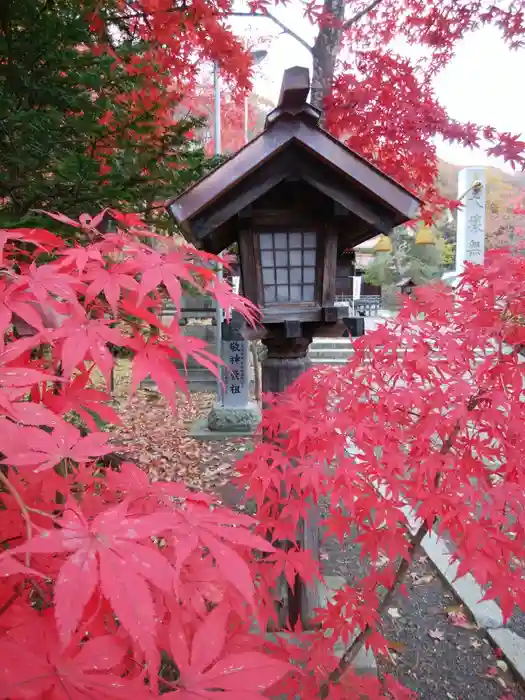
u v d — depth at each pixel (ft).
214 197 5.74
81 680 1.75
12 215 6.89
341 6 13.99
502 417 4.19
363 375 4.94
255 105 46.70
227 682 1.97
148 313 3.16
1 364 2.42
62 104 7.89
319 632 5.49
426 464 4.40
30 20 7.68
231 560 2.11
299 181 6.18
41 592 2.54
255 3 13.44
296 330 6.47
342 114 12.48
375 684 5.47
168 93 10.72
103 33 9.45
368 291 71.41
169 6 9.87
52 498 3.19
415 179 13.05
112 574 1.68
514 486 4.16
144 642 1.61
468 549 4.18
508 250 5.03
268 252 6.66
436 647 8.47
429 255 59.88
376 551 4.79
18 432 2.11
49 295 2.83
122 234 3.79
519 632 8.71
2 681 1.63
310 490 4.88
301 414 5.15
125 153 8.20
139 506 2.94
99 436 2.33
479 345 4.55
